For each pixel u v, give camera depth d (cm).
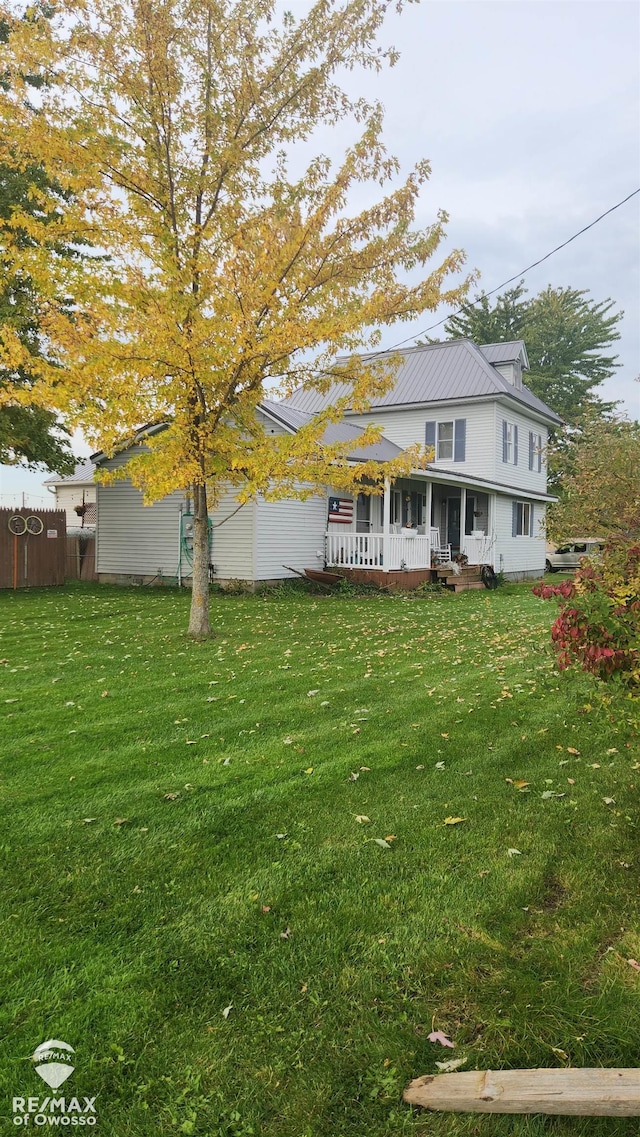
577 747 454
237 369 806
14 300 1357
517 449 2350
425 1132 171
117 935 252
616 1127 169
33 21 770
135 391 763
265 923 258
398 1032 203
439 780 399
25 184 1362
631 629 312
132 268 752
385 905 269
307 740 474
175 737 482
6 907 270
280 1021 208
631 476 403
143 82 771
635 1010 209
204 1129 172
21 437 1528
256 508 1502
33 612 1163
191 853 313
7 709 553
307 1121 174
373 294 804
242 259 767
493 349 2556
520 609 1288
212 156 802
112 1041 201
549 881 289
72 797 377
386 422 2336
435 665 727
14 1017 210
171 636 914
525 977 225
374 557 1623
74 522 2758
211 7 756
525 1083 178
